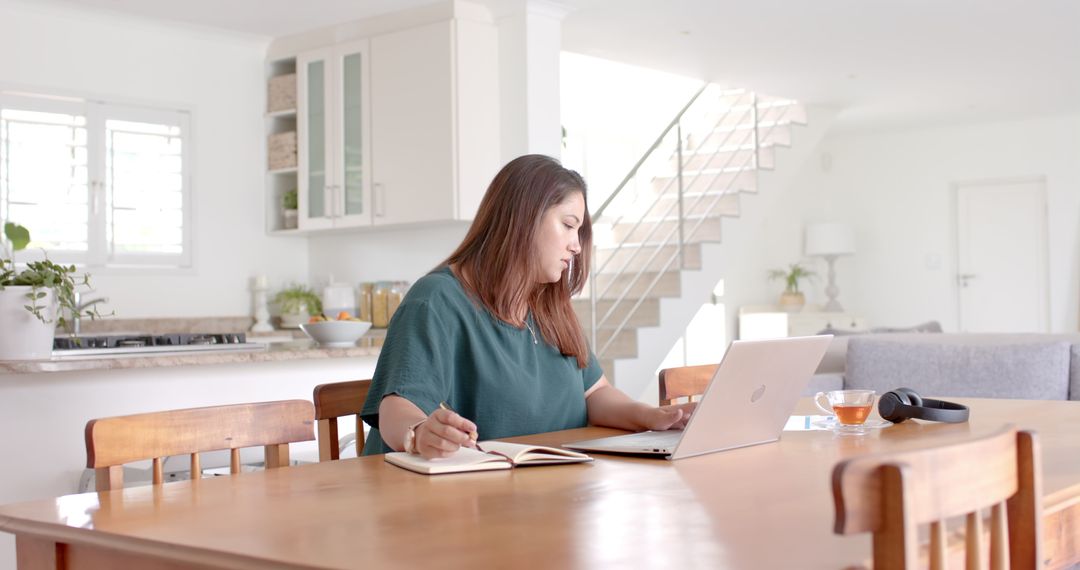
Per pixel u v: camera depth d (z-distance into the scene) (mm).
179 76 5363
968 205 9328
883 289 9688
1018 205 9078
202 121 5445
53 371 2848
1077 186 8727
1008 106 8266
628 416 1972
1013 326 9125
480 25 5043
